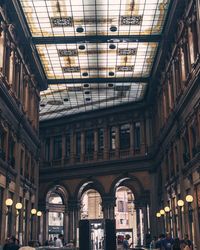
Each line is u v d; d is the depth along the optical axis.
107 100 36.94
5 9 20.91
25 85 27.03
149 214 34.41
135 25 25.27
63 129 40.56
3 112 20.50
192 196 20.30
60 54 28.64
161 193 31.80
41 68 30.55
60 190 41.28
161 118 30.50
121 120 37.44
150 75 32.31
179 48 23.23
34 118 30.38
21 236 24.67
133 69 31.34
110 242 18.56
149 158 34.91
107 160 37.00
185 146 22.72
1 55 20.38
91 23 24.95
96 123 38.72
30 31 25.80
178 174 24.11
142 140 35.84
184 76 21.67
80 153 38.91
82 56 29.02
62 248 17.14
